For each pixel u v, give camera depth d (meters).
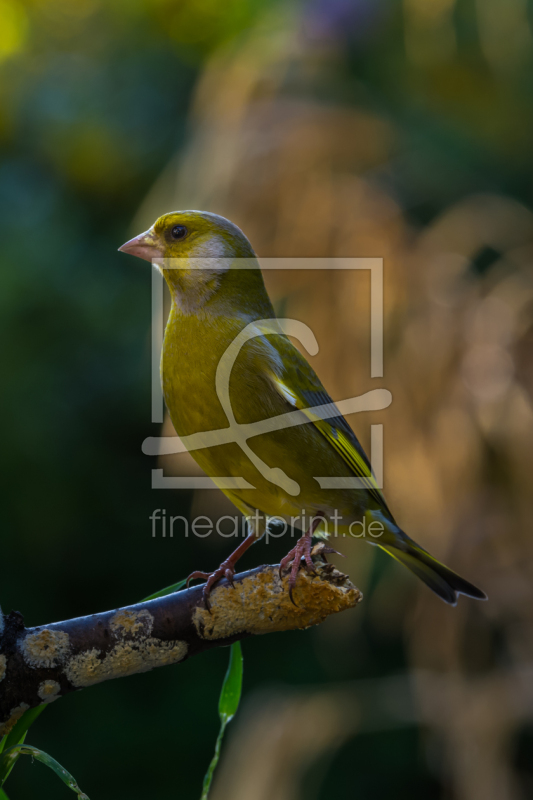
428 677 11.51
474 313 11.01
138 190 15.28
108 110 15.34
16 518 14.46
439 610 11.52
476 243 11.95
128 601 15.83
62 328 14.40
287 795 11.61
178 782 15.34
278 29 14.04
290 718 12.18
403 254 11.26
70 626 4.13
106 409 14.61
